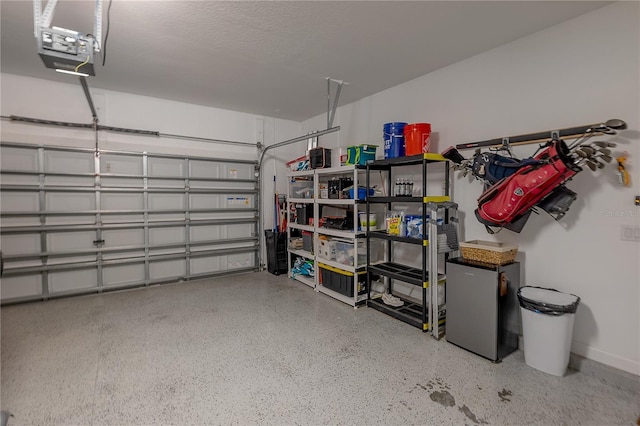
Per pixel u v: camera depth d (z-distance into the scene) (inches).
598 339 93.8
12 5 91.2
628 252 88.0
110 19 97.0
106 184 169.6
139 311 143.6
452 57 125.0
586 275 95.8
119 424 72.8
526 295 101.3
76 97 161.2
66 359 101.0
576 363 95.3
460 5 90.2
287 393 84.0
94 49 75.7
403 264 152.6
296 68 136.3
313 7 91.1
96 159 166.1
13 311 143.3
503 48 114.3
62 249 160.9
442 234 118.3
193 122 193.8
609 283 91.4
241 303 154.6
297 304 153.1
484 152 114.3
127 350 107.0
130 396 82.7
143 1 87.6
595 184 93.3
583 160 92.0
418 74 142.4
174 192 188.4
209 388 86.1
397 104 156.3
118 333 120.3
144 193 179.2
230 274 211.3
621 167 87.4
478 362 99.3
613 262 90.7
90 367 96.3
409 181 135.4
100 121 166.4
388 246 155.7
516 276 104.7
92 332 121.1
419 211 147.9
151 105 180.1
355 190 145.7
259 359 101.3
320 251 173.0
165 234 187.3
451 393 83.7
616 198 89.7
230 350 107.2
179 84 157.6
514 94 111.7
